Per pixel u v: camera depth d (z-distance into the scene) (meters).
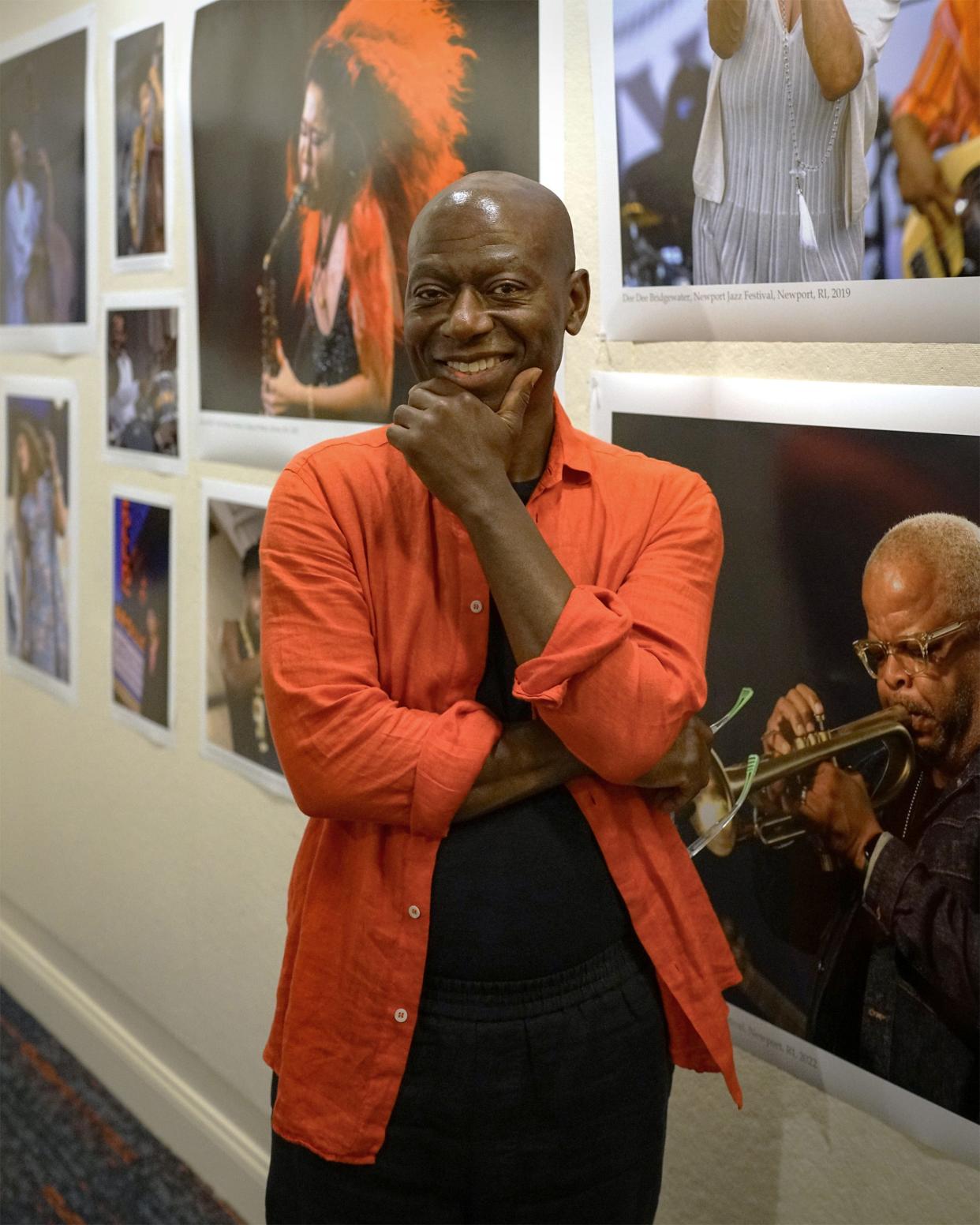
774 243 1.30
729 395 1.38
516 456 1.09
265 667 1.10
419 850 1.07
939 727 1.24
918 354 1.22
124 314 2.34
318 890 1.14
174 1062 2.45
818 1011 1.40
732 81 1.30
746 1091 1.51
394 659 1.09
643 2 1.37
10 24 2.63
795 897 1.41
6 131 2.69
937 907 1.26
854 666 1.32
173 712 2.33
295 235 1.89
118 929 2.61
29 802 2.93
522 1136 1.09
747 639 1.42
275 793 2.07
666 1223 1.64
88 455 2.54
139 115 2.21
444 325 1.00
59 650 2.74
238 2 1.94
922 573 1.24
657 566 1.09
